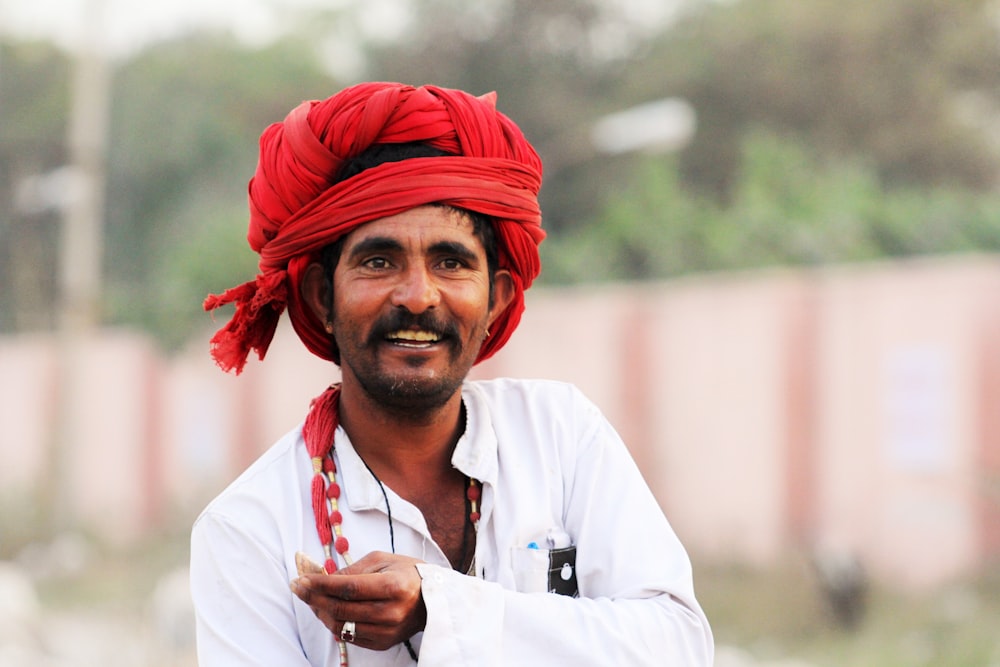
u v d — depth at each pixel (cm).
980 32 4869
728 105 5019
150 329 4584
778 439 2662
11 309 5738
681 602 488
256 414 3991
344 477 499
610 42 5497
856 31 4878
